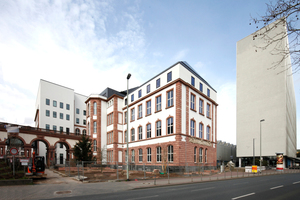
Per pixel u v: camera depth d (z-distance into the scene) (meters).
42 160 21.08
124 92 61.59
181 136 29.50
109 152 45.56
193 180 20.19
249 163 69.06
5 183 15.52
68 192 12.77
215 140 39.41
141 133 37.88
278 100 62.53
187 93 32.16
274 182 18.55
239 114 70.75
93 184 16.81
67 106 63.38
